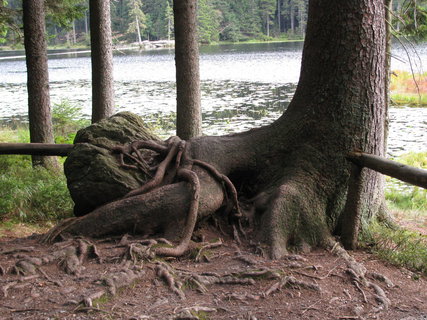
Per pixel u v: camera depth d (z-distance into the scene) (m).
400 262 4.80
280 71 42.41
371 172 5.38
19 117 22.95
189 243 4.73
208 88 32.56
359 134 5.18
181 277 4.07
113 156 5.67
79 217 5.21
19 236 6.33
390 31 7.39
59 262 4.25
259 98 27.08
